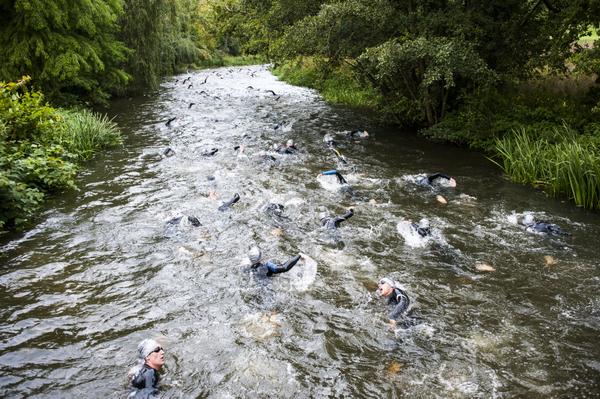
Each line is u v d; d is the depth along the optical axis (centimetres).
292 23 1892
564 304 679
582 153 1102
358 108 2341
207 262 779
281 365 547
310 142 1623
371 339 598
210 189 1123
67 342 581
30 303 661
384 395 504
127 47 2561
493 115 1570
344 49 1638
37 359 549
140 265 770
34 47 1773
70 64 1805
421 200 1087
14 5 1705
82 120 1495
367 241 868
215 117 2069
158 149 1493
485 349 581
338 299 685
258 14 2112
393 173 1289
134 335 597
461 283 733
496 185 1201
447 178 1201
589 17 1481
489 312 659
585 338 604
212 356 560
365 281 733
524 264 793
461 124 1623
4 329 602
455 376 534
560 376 536
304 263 781
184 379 520
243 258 791
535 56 1617
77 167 1254
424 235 880
